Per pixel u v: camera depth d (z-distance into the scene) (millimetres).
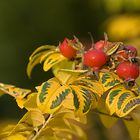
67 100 463
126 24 1247
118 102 469
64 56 521
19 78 1685
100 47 504
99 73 491
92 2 1709
